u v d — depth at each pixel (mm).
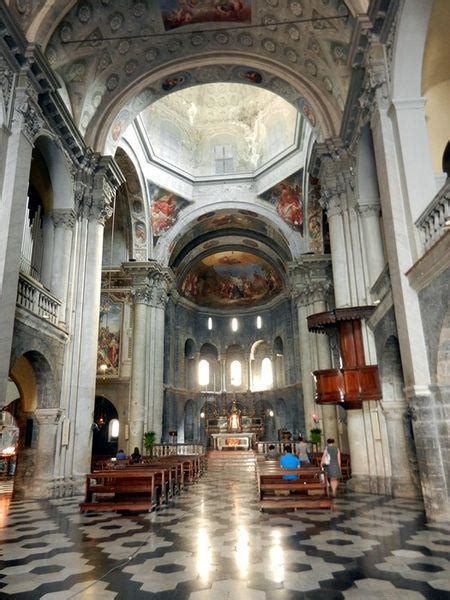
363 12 9039
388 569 4672
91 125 14062
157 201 23219
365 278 11922
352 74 10289
